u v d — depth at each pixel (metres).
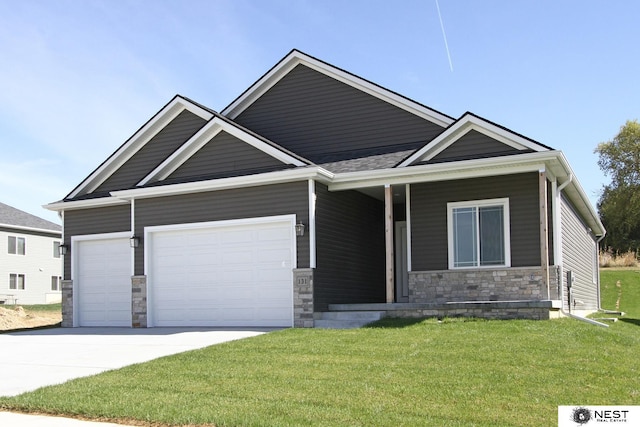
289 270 16.05
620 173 58.69
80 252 20.36
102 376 9.54
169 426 7.04
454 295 15.96
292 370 9.55
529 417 7.08
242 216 16.59
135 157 20.58
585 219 23.83
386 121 19.22
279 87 20.70
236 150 17.36
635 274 40.84
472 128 15.62
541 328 12.80
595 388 8.34
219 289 16.88
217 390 8.44
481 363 9.72
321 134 19.95
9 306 35.34
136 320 17.73
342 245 17.25
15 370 10.48
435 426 6.74
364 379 8.88
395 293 19.83
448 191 16.33
